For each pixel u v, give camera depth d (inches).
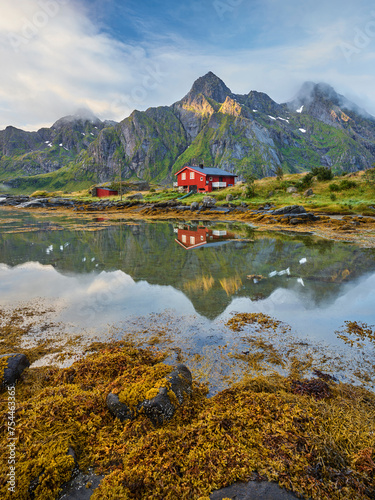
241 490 89.9
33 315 259.1
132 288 336.2
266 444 106.9
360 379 165.5
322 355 192.9
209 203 1549.0
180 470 98.7
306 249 568.1
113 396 131.0
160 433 114.0
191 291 325.4
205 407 135.3
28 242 671.8
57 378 158.6
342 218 1040.2
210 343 209.6
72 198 2662.4
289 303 287.7
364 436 110.7
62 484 93.4
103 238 742.5
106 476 94.5
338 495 87.5
